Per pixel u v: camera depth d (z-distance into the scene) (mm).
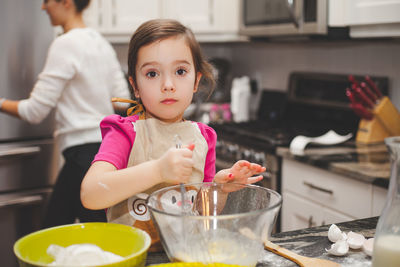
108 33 2783
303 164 1958
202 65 981
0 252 2316
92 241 776
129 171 776
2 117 2287
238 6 2838
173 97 878
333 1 2072
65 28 1984
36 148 2352
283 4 2350
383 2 1818
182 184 771
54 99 1900
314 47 2742
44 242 750
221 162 2551
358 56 2438
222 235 665
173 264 666
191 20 2852
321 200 1873
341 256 817
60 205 1940
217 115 3096
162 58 865
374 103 2141
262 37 2738
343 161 1815
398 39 2162
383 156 1899
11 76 2283
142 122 921
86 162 1873
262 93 3160
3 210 2303
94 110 1949
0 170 2287
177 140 843
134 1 2791
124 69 3334
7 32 2252
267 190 771
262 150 2191
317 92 2664
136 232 754
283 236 918
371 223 994
